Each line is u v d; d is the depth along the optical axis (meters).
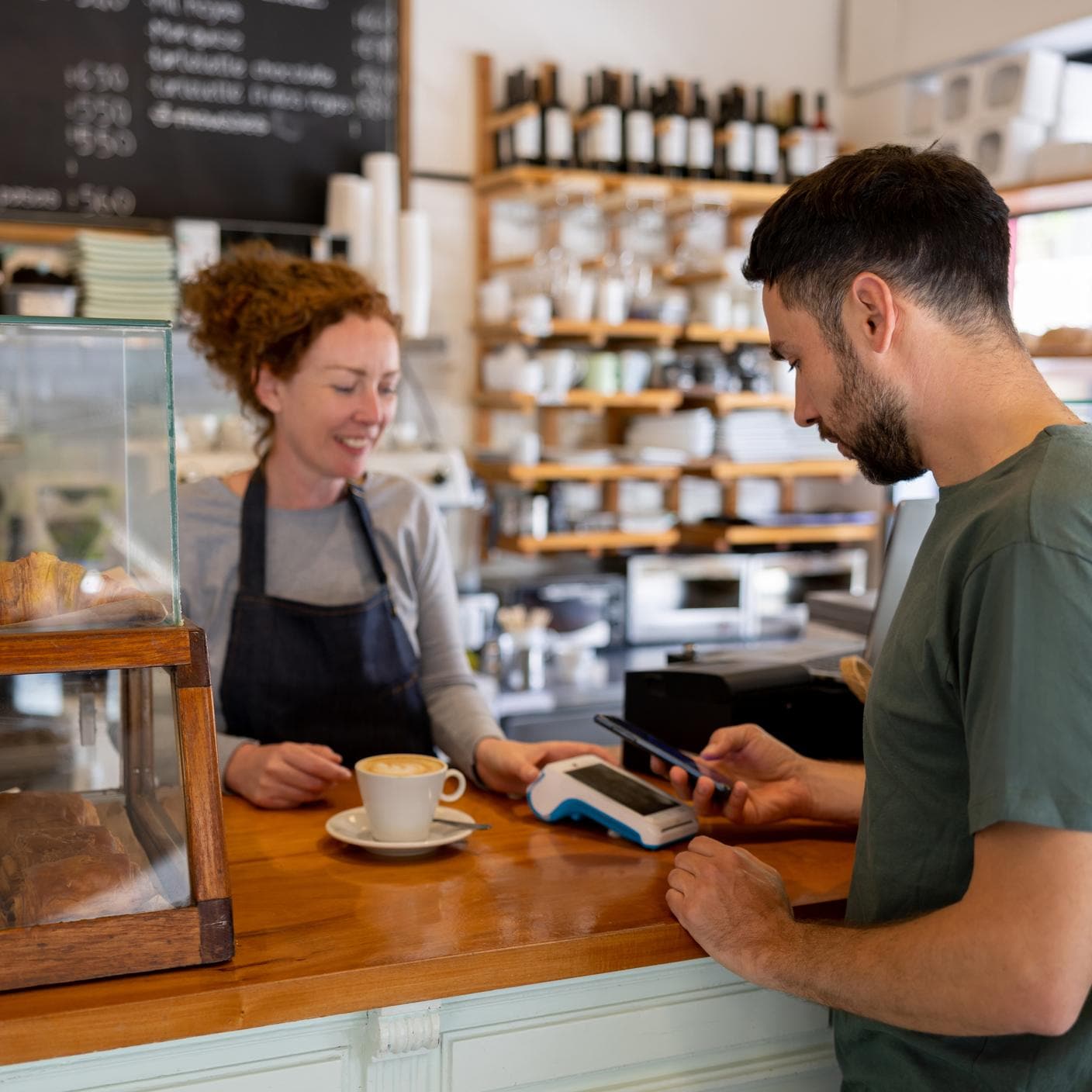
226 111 3.51
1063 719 0.91
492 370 3.81
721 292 3.98
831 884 1.38
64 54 3.33
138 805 1.17
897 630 1.11
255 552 1.89
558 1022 1.25
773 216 1.14
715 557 3.96
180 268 3.19
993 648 0.95
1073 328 2.47
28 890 1.07
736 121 3.92
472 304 3.93
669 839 1.47
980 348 1.06
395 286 3.47
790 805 1.52
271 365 1.84
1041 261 3.11
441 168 3.84
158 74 3.43
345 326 1.83
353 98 3.66
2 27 3.27
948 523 1.07
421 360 3.87
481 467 3.87
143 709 1.16
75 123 3.36
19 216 3.31
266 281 1.89
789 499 4.36
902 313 1.06
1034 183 2.93
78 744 1.14
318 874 1.35
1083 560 0.92
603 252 4.14
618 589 3.85
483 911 1.25
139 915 1.08
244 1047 1.12
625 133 3.82
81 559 1.10
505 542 3.82
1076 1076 1.07
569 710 3.52
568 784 1.54
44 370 1.08
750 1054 1.36
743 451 4.04
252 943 1.16
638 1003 1.29
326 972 1.09
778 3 4.21
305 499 1.94
